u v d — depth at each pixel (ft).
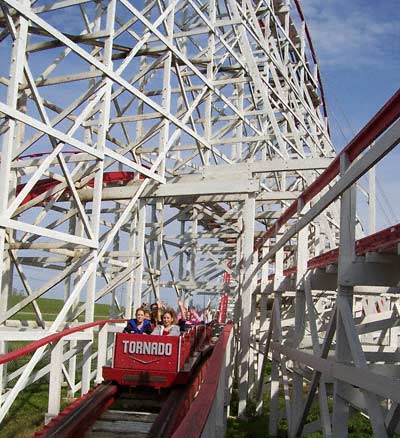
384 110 18.92
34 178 37.11
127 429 26.96
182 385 32.58
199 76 59.16
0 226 34.24
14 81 35.53
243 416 47.39
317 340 28.22
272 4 82.33
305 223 31.12
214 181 53.26
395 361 31.58
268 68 75.66
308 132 85.15
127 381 32.04
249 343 50.42
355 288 32.37
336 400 23.34
